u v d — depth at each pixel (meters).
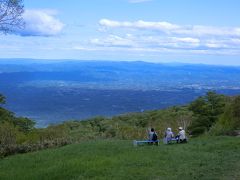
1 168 24.27
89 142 34.69
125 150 26.33
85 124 85.44
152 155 22.86
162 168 18.52
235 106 37.69
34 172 20.92
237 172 16.23
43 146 36.44
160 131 51.38
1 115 58.06
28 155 29.31
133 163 20.47
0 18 27.11
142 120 88.19
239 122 36.38
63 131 55.84
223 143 26.59
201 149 24.70
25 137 43.50
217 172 16.52
